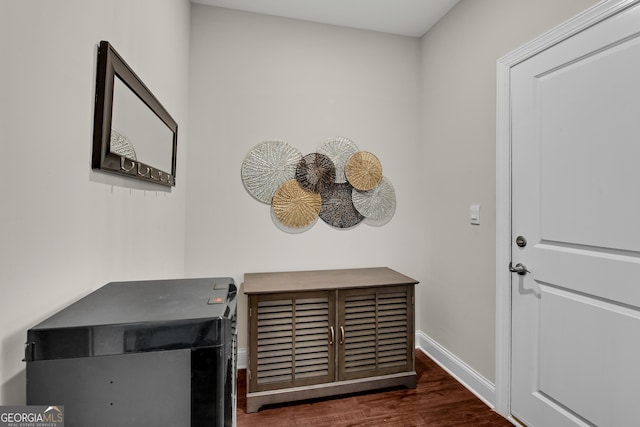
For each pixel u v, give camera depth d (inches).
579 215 52.9
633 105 45.4
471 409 70.7
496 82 70.2
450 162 87.1
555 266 57.2
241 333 88.7
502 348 68.1
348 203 95.8
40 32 26.3
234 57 88.7
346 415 68.8
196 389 24.7
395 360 78.4
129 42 44.2
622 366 47.0
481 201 75.3
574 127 53.6
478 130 76.4
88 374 23.7
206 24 87.0
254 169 89.1
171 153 66.3
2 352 22.9
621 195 46.9
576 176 53.4
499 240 68.9
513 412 66.3
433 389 79.0
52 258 28.3
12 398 23.8
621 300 47.1
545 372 59.4
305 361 73.3
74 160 31.4
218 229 87.4
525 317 63.6
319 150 94.0
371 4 86.1
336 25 96.0
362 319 76.6
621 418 47.1
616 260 47.7
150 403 24.3
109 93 36.1
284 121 91.7
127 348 23.8
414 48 102.1
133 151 43.9
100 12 35.9
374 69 98.7
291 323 72.6
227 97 88.0
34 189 26.0
